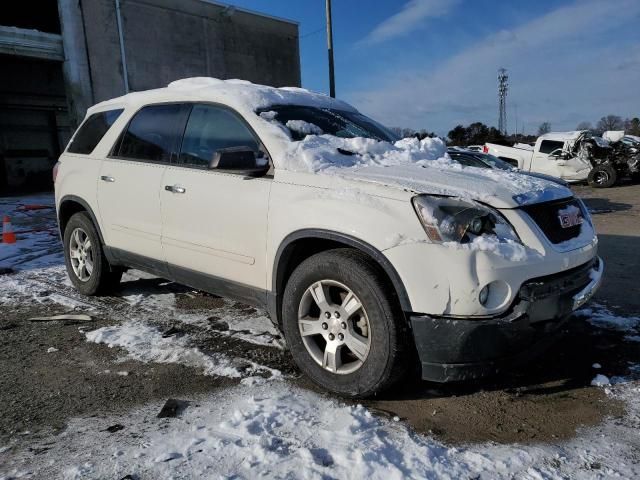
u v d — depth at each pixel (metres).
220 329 4.11
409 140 4.12
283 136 3.42
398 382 2.88
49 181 24.05
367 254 2.85
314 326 3.07
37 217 12.12
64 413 2.88
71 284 5.57
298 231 3.05
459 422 2.73
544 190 3.03
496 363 2.67
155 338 3.92
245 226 3.36
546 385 3.13
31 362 3.56
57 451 2.50
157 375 3.33
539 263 2.68
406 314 2.69
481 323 2.57
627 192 14.98
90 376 3.34
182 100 4.05
